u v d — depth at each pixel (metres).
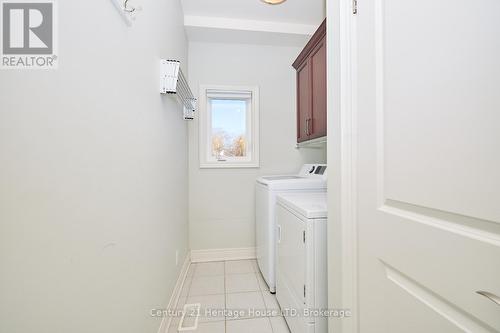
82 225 0.60
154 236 1.20
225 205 2.56
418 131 0.59
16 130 0.43
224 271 2.27
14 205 0.43
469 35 0.47
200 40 2.48
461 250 0.49
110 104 0.74
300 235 1.25
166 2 1.48
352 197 0.88
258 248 2.32
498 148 0.42
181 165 2.02
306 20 2.32
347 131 0.89
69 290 0.55
